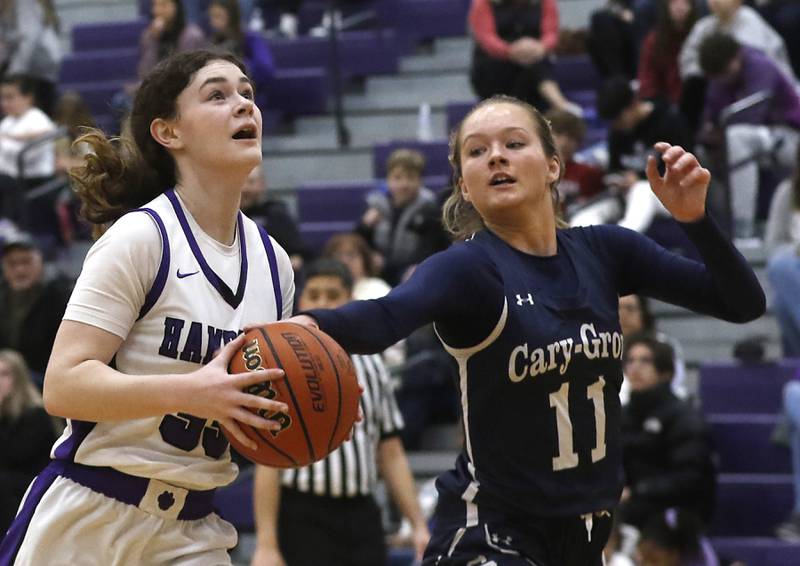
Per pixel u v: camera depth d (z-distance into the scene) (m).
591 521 5.07
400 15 17.97
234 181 5.06
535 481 4.98
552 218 5.20
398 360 11.59
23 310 11.95
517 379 4.95
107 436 5.01
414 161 12.66
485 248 5.03
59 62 17.81
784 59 14.63
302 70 17.08
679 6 14.46
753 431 11.17
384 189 14.15
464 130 5.16
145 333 4.94
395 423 8.73
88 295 4.80
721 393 11.53
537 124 5.16
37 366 11.92
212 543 5.23
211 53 5.11
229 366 4.66
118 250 4.83
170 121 5.07
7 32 17.06
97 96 17.34
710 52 13.60
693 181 4.98
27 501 5.16
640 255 5.29
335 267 8.79
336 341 4.70
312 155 16.20
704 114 13.90
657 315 12.84
